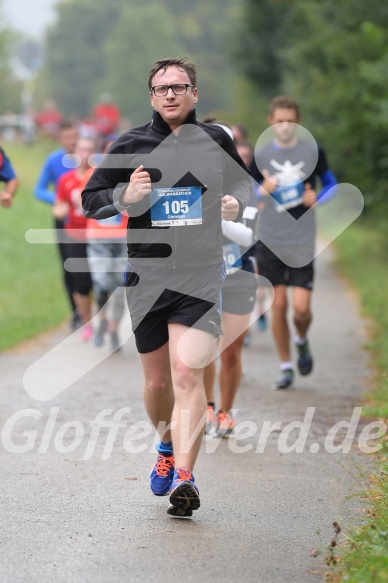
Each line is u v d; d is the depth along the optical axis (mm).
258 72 85062
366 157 38656
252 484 12453
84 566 9391
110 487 12172
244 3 85688
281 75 80875
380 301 30016
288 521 10961
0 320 27219
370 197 39250
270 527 10742
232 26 88562
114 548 9930
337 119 41188
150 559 9633
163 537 10305
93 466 13133
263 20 84062
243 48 85375
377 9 41312
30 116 90625
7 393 17984
